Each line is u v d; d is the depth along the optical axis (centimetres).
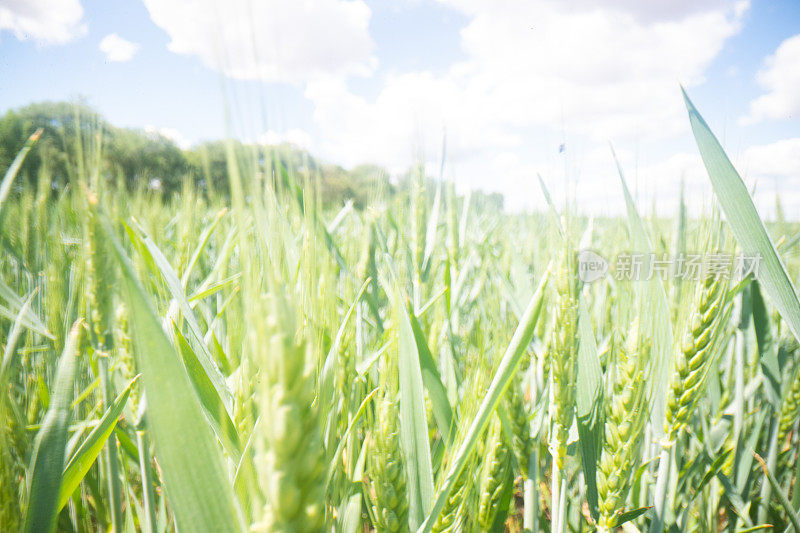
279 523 81
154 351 96
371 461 163
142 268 170
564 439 200
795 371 302
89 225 158
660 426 232
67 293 298
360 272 308
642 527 257
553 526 209
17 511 133
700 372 199
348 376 192
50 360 258
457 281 422
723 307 203
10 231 318
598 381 212
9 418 176
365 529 230
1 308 221
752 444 270
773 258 197
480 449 200
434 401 202
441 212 508
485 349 202
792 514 238
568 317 195
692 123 215
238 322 161
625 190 262
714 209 210
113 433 190
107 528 207
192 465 98
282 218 128
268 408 82
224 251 237
